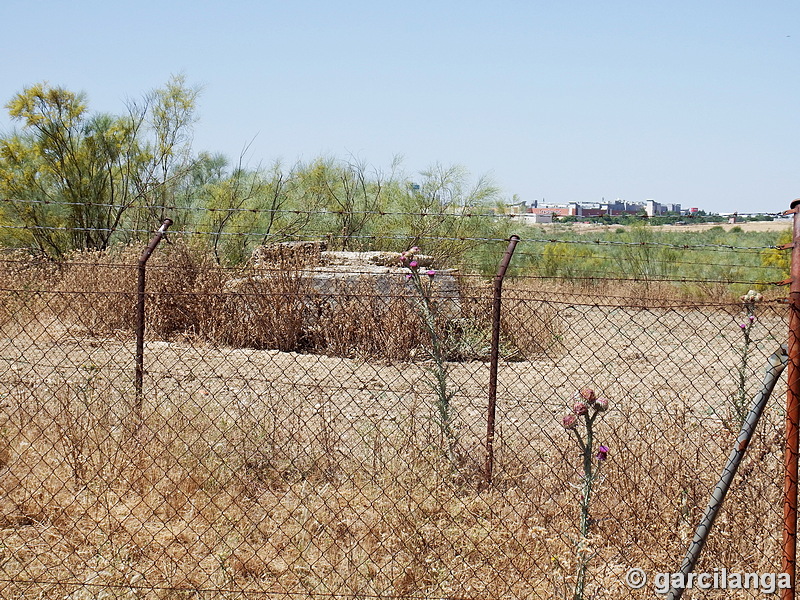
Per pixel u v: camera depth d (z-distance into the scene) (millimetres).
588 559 3842
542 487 4836
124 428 5477
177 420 5758
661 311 13320
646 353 10367
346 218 18156
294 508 4746
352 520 4598
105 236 18297
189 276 10680
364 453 5496
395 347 8930
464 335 8844
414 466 5012
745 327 4875
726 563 4164
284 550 4422
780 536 4254
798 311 3551
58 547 4453
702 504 4348
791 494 3602
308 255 11305
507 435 5797
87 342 8148
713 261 22609
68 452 5258
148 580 4137
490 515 4480
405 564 4219
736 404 4812
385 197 19094
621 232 25281
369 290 9906
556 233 22828
